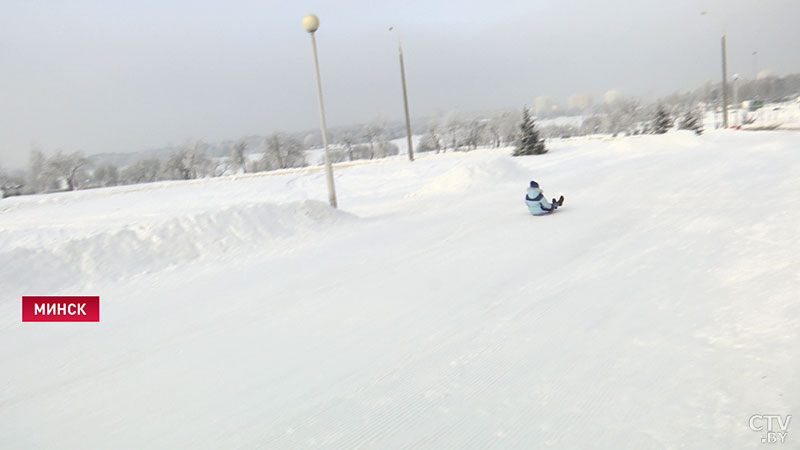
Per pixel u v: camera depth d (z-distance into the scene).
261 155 83.69
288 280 8.88
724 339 4.67
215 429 4.23
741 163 17.70
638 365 4.44
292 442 3.92
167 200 32.59
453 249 10.03
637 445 3.38
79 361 6.02
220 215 12.53
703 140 30.41
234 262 10.74
